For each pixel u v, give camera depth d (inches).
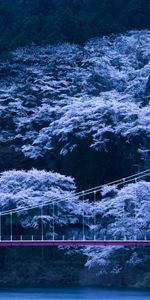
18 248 3725.4
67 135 3905.0
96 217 3570.4
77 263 3612.2
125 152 3804.1
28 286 3449.8
